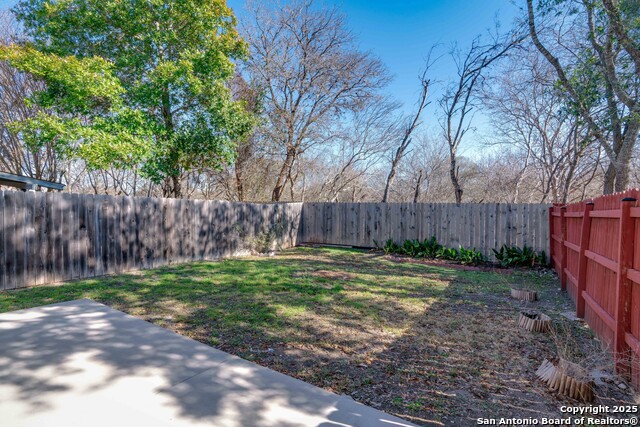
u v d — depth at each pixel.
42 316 3.68
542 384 2.50
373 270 7.04
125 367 2.55
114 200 6.32
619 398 2.36
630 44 5.44
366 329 3.58
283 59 14.24
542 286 5.83
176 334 3.25
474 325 3.75
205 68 10.99
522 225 8.14
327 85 14.73
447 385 2.48
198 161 12.21
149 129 10.52
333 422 1.95
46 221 5.38
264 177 15.95
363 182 18.42
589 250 3.92
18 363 2.57
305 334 3.40
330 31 14.51
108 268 6.21
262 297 4.69
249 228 9.36
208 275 6.14
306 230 11.74
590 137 9.04
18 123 9.91
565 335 3.43
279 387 2.33
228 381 2.39
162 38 10.77
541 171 13.65
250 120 12.16
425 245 9.16
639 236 2.56
